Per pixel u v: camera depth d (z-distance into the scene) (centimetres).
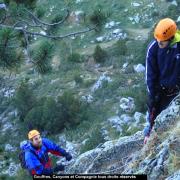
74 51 5409
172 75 651
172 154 580
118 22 5819
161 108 711
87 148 3409
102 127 3788
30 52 902
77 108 4112
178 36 624
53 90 4756
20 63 894
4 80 5166
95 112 4172
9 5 986
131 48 5138
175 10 5397
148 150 668
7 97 4953
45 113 4116
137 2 6072
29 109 4419
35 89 4884
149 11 5856
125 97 4222
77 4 6103
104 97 4384
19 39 938
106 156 856
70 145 3741
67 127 4059
